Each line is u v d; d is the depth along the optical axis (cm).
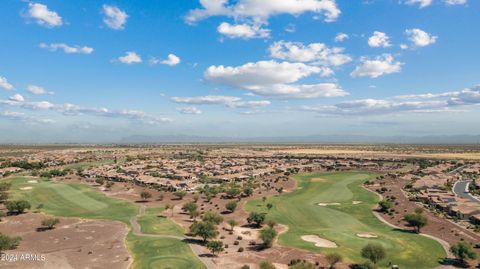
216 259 7662
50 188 16300
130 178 19175
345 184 18400
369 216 11838
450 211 11919
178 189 16200
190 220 11262
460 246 7588
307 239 9175
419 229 10119
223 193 15700
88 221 11000
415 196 14875
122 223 10769
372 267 6919
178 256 7819
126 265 7356
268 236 8562
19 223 10644
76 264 7394
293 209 12769
